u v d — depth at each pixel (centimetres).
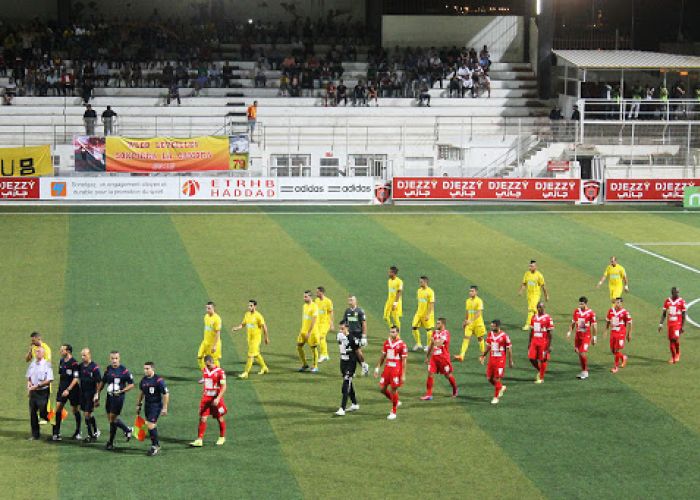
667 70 6738
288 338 3244
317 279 4009
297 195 5847
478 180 5931
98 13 7625
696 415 2605
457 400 2706
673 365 3031
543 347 2839
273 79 7238
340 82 7056
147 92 6981
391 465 2267
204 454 2316
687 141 6475
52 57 7144
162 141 5841
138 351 3052
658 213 5716
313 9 7831
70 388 2359
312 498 2094
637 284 4056
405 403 2678
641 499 2108
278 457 2303
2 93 6862
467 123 6912
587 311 2894
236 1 7756
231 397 2700
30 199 5625
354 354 2581
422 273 4153
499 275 4153
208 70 7094
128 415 2570
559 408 2650
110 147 5797
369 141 6725
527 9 7681
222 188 5788
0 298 3622
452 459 2303
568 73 7138
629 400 2716
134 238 4734
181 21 7700
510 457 2319
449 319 3488
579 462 2295
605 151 6488
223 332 3281
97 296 3678
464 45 7744
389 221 5334
